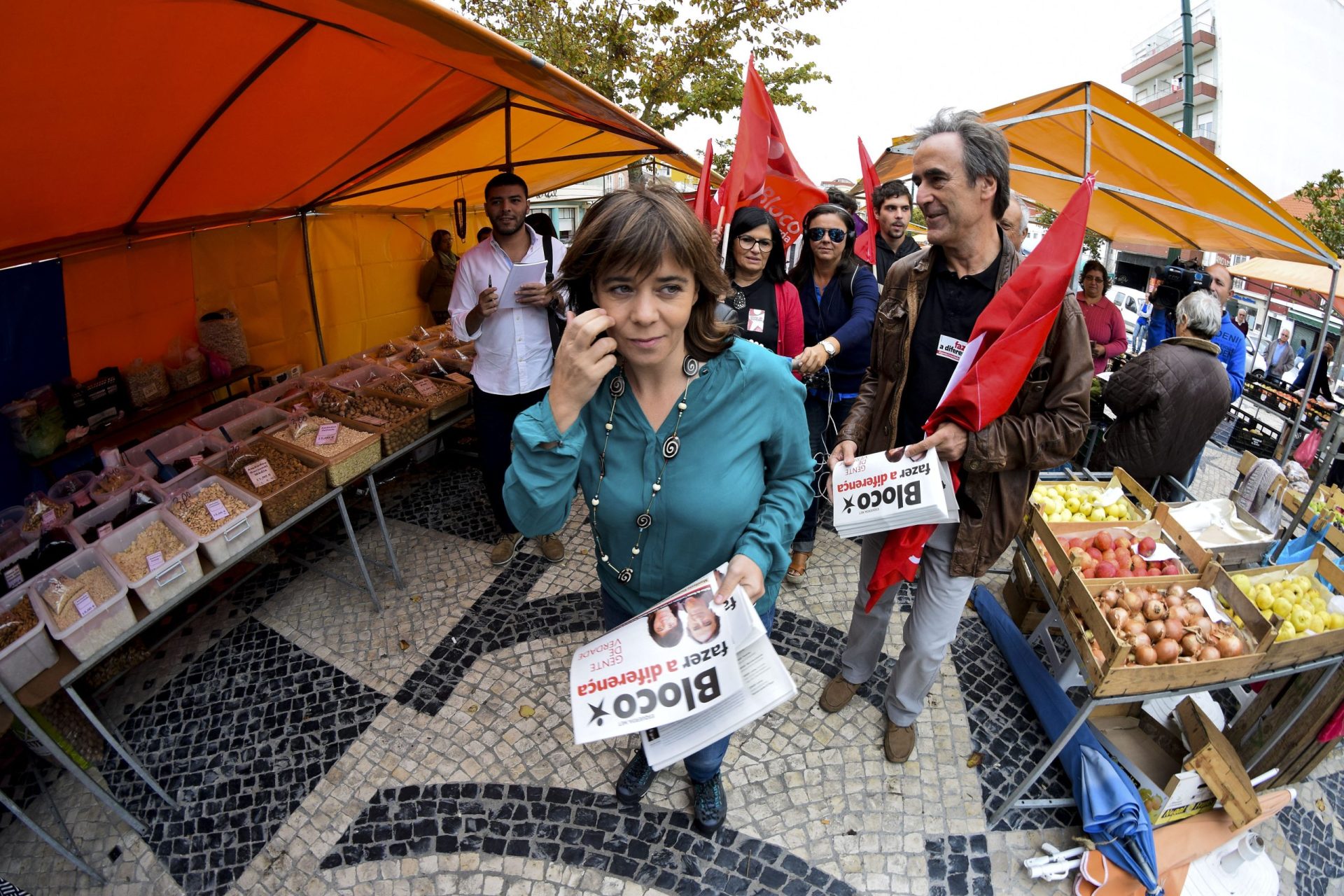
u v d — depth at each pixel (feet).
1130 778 7.32
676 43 29.09
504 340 10.60
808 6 27.94
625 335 3.87
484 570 11.56
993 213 6.14
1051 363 5.97
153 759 8.07
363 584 11.16
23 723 6.33
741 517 4.65
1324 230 36.22
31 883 6.86
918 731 8.45
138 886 6.81
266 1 5.45
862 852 7.04
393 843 7.13
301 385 12.67
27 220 8.45
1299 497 9.81
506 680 9.18
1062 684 9.02
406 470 15.06
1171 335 19.72
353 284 16.94
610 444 4.54
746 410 4.50
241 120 8.11
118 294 11.46
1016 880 6.82
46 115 6.01
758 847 7.07
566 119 10.94
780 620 10.43
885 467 6.39
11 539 8.16
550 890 6.69
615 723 4.34
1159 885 6.53
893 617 10.47
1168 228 13.08
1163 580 7.41
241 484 8.91
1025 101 10.80
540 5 26.73
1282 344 39.37
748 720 4.14
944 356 6.60
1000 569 11.94
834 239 10.34
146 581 7.14
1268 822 7.63
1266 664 6.48
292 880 6.82
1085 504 9.40
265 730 8.46
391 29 5.88
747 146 10.34
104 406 11.12
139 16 5.05
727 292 4.08
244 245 13.78
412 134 11.16
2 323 9.89
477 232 22.53
